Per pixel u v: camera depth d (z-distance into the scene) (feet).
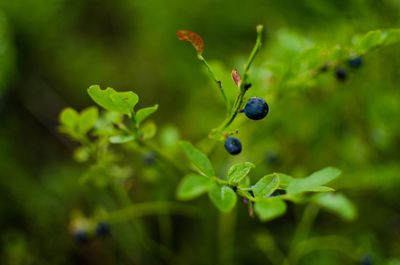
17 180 1.78
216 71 1.09
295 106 1.36
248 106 0.83
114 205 1.62
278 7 1.56
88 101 2.13
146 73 2.18
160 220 1.58
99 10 2.31
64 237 1.69
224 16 1.87
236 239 1.51
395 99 1.31
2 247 1.64
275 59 1.26
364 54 1.04
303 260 1.39
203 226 1.53
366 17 1.29
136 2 2.14
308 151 1.42
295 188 0.87
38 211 1.74
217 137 0.88
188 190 1.00
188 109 1.85
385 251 1.38
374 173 1.26
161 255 1.52
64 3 2.15
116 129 1.00
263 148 1.36
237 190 0.85
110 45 2.31
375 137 1.34
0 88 1.79
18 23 2.04
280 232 1.51
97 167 1.12
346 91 1.36
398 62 1.32
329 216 1.53
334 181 1.28
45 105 2.04
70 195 1.76
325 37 1.34
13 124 1.94
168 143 1.19
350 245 1.33
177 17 1.96
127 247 1.56
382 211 1.44
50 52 2.17
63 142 1.94
